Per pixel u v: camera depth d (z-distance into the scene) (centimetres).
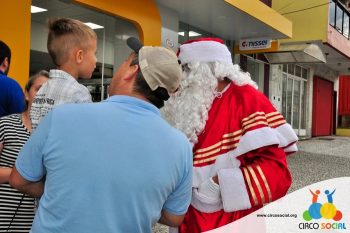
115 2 706
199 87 209
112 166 139
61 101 193
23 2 539
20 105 271
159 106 162
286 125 204
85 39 201
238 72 212
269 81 1542
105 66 771
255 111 198
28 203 222
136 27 794
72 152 139
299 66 1906
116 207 139
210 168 200
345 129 2509
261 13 974
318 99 2208
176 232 210
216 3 834
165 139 150
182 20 1002
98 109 146
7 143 219
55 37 202
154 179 144
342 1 1903
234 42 1238
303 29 1516
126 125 145
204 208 198
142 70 151
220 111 206
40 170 147
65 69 202
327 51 1700
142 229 145
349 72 2534
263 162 191
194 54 213
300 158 1135
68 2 637
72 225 136
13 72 527
